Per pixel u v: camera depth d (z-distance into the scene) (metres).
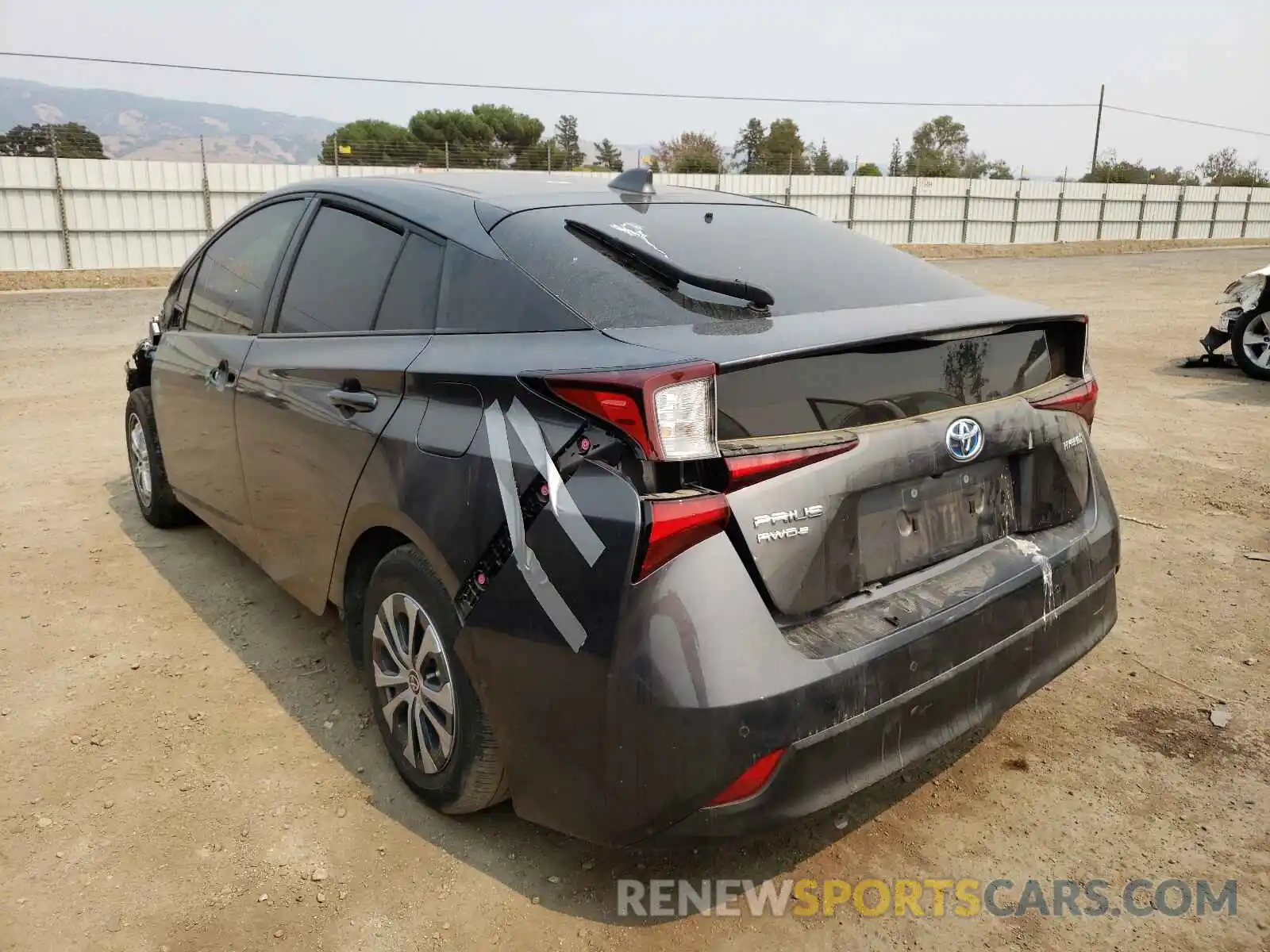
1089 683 3.36
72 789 2.71
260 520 3.37
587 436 1.99
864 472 2.10
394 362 2.56
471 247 2.57
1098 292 19.27
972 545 2.42
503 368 2.20
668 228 2.74
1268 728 3.05
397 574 2.52
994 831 2.59
